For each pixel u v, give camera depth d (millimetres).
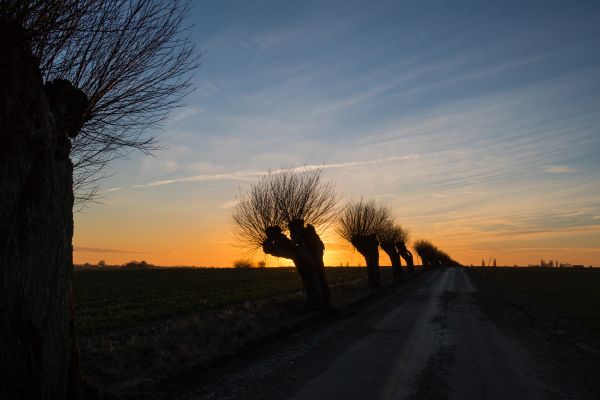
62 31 6914
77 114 7617
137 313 25469
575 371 11391
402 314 24875
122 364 11695
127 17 7637
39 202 6582
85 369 10547
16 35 6180
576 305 29625
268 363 12953
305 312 24672
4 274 6066
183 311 26578
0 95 6031
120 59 7938
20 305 6250
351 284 44531
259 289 43844
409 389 9695
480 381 10352
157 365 11977
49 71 7473
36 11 6328
